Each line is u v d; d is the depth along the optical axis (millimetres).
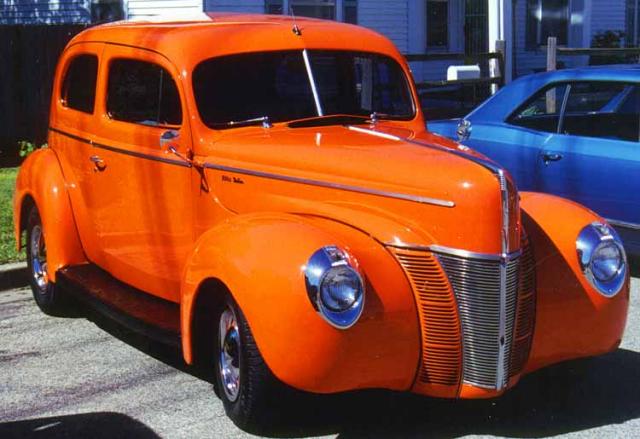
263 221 4637
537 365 4809
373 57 6070
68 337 6531
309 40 5883
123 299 5984
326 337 4199
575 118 8023
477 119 8688
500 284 4441
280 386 4484
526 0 21688
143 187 5887
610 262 4879
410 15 19828
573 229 4879
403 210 4586
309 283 4184
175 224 5676
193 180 5504
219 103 5531
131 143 5949
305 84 5789
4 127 14625
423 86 13367
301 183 4949
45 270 6984
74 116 6688
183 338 4969
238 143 5309
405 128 5863
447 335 4469
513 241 4500
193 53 5570
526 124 8359
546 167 8039
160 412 5129
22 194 7113
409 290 4445
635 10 24266
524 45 21875
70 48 6871
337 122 5758
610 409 5105
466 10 20656
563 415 5027
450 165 4586
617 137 7738
